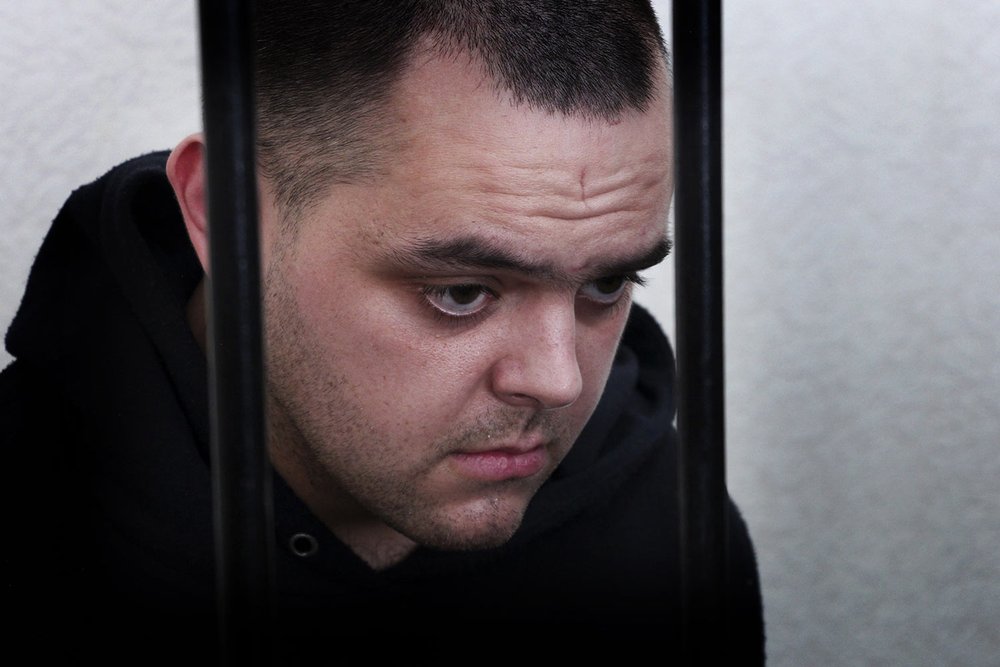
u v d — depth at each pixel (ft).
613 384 11.55
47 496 9.75
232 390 4.70
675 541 11.53
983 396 16.90
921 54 16.69
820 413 16.75
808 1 16.48
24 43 14.19
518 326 7.48
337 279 7.54
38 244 14.08
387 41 7.18
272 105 7.72
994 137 16.84
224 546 4.77
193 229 8.46
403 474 7.90
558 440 8.16
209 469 9.55
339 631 9.83
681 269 5.06
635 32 7.47
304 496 9.36
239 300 4.66
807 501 16.78
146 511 9.50
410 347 7.51
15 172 14.12
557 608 10.95
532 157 7.04
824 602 16.90
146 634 9.66
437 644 10.34
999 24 16.71
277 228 7.88
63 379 9.71
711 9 4.95
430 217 7.12
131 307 9.71
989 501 16.97
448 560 10.06
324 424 7.96
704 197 5.00
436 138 7.06
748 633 12.25
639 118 7.38
